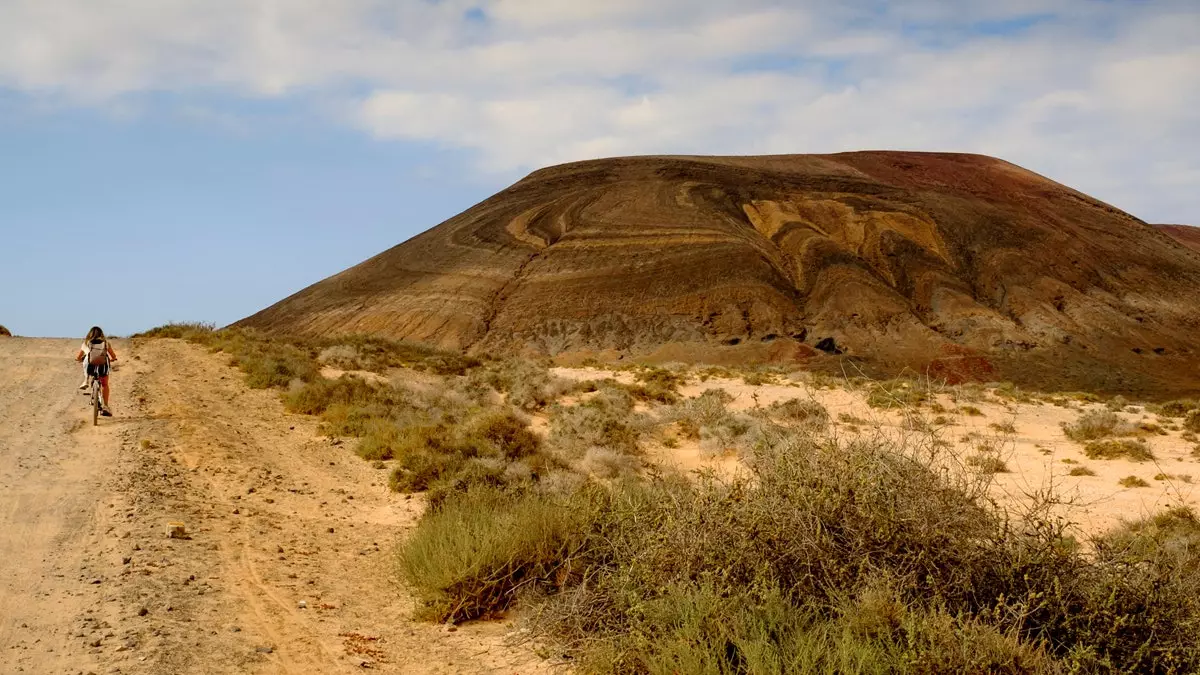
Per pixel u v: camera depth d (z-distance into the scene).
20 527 8.99
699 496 6.34
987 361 98.81
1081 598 5.36
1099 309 117.25
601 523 7.55
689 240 139.38
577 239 147.12
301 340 33.50
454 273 141.00
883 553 5.53
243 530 9.66
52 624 6.29
